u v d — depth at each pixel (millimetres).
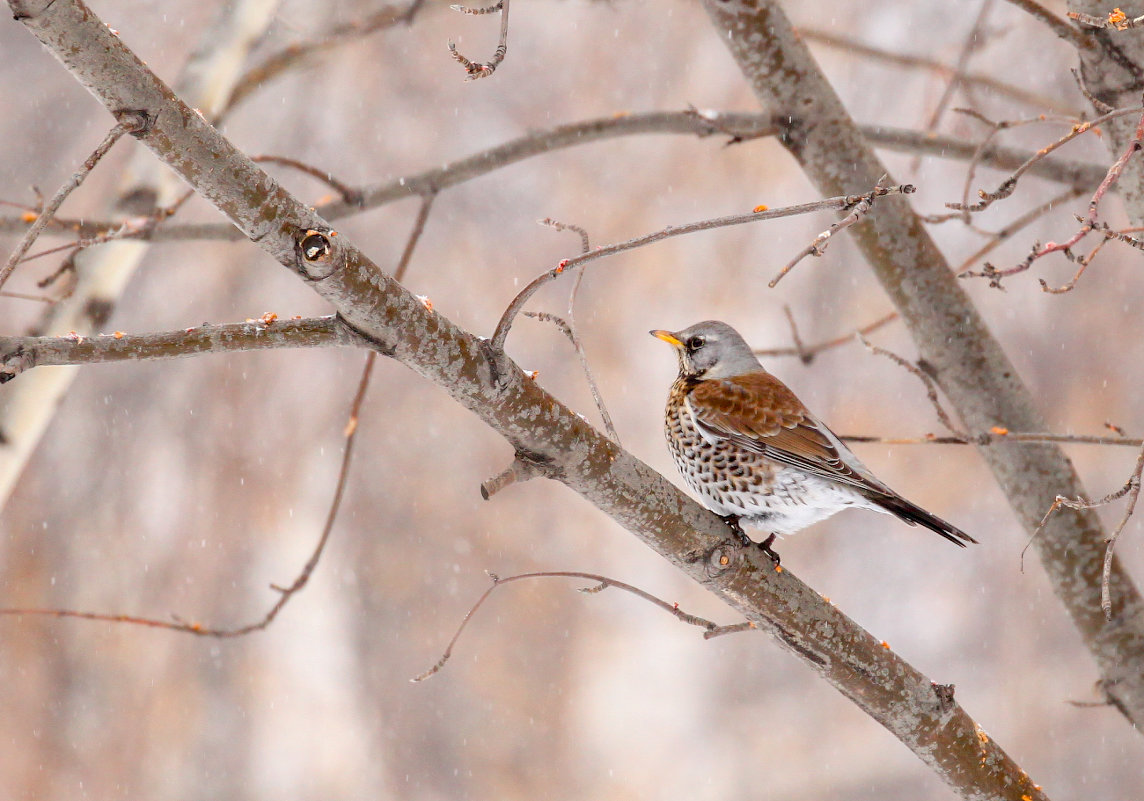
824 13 15734
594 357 18156
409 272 17234
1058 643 16391
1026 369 16422
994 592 17031
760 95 6750
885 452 17484
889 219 6598
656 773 17188
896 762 17109
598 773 17312
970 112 5918
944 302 6594
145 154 7422
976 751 5117
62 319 6961
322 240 3684
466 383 4066
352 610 17375
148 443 16422
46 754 14922
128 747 15281
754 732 17656
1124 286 16219
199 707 15977
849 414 17500
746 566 4695
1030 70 12859
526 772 17250
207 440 16656
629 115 7172
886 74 15359
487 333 17438
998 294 16344
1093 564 6371
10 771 14695
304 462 17250
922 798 16656
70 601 15570
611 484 4414
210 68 7953
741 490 6883
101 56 3369
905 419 17438
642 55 17406
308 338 3943
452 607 17766
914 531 17766
